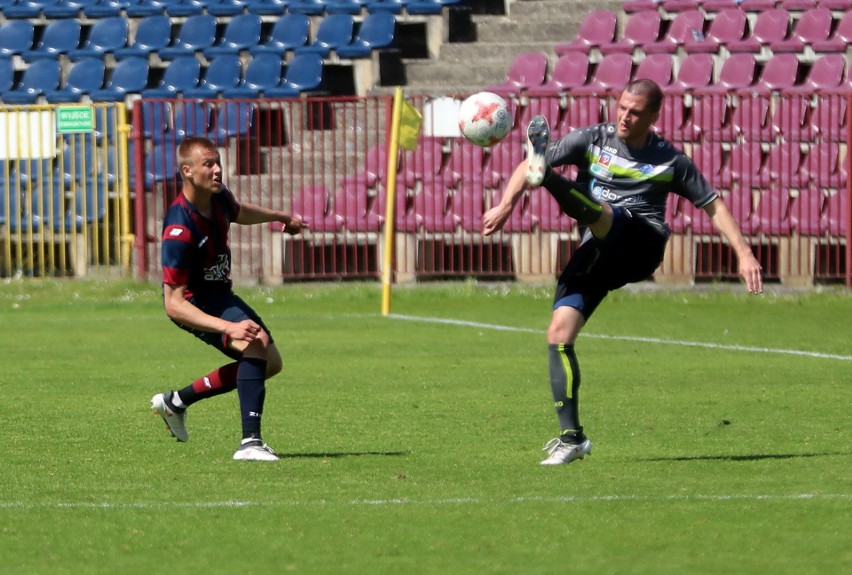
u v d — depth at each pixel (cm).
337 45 5678
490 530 1388
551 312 4131
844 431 2080
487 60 5731
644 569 1240
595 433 2081
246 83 5619
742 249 1695
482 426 2153
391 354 3175
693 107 4862
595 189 1742
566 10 5881
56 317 4103
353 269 5009
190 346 3372
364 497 1558
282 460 1830
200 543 1344
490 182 4919
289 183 5144
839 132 4794
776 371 2852
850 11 5344
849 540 1339
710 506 1492
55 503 1535
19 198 4903
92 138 4853
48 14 6097
